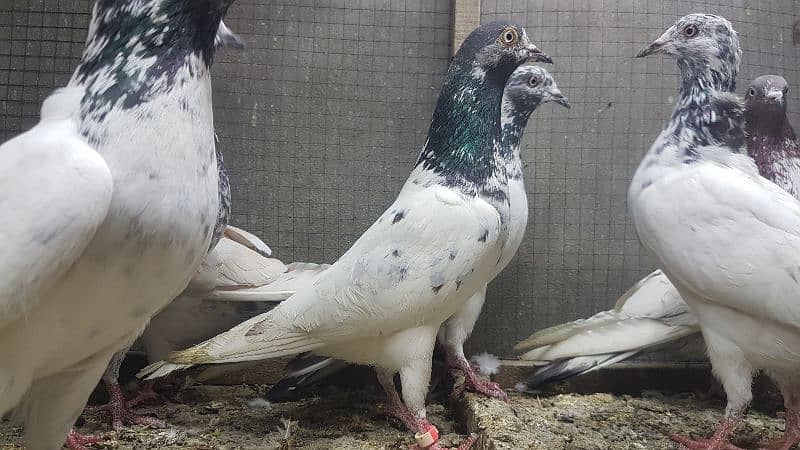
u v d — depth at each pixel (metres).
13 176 0.29
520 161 0.64
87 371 0.35
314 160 0.71
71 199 0.28
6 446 0.46
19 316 0.29
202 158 0.32
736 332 0.46
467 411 0.56
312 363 0.56
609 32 0.71
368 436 0.51
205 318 0.58
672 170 0.49
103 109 0.30
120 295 0.31
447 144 0.48
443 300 0.46
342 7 0.71
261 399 0.58
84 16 0.69
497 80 0.49
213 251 0.57
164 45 0.31
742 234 0.45
